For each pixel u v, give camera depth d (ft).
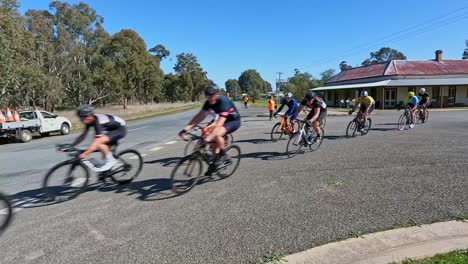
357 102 40.68
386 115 83.66
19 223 15.03
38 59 141.18
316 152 29.89
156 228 14.03
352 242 12.28
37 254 12.11
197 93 391.86
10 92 101.81
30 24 150.30
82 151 18.97
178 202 17.21
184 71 340.59
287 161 26.45
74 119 101.19
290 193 18.07
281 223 14.14
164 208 16.38
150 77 215.31
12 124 56.24
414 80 136.98
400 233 12.85
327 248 11.89
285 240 12.60
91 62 167.22
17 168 28.94
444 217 14.25
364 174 21.39
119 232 13.75
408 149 29.73
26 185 22.06
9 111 59.67
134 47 191.93
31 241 13.15
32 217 15.71
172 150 34.53
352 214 14.87
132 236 13.34
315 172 22.41
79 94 162.50
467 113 88.99
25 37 121.60
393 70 146.10
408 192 17.58
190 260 11.41
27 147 47.21
